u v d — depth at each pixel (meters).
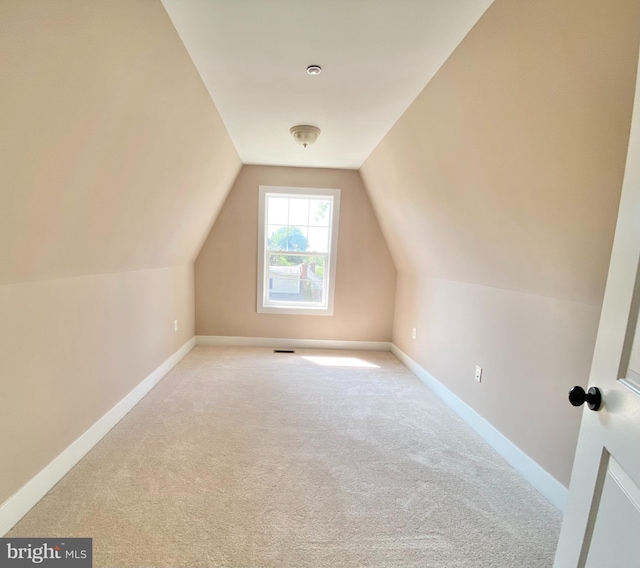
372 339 3.96
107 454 1.76
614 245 0.78
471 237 2.03
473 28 1.29
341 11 1.25
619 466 0.70
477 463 1.80
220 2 1.21
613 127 0.99
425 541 1.27
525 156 1.35
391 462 1.78
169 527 1.28
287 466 1.70
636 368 0.68
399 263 3.67
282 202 3.81
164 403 2.39
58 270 1.53
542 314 1.66
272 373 3.07
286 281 3.93
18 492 1.31
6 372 1.27
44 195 1.19
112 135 1.37
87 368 1.78
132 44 1.20
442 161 1.94
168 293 3.00
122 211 1.78
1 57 0.82
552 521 1.40
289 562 1.16
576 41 0.96
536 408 1.67
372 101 1.97
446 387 2.59
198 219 3.08
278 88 1.85
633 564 0.62
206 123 2.13
